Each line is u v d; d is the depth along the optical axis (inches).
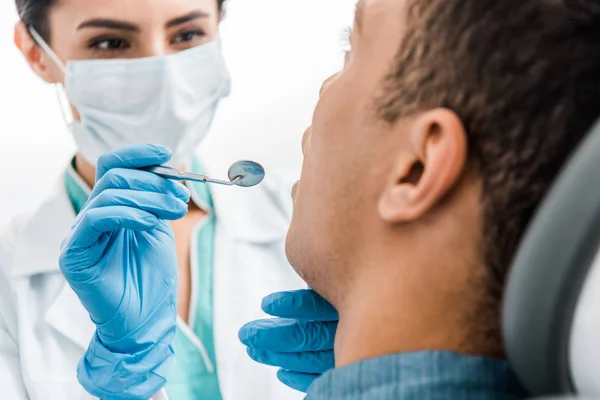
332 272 23.7
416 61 21.8
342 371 21.3
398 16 23.0
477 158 20.1
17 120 74.6
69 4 63.0
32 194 72.7
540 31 19.6
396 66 22.4
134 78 64.6
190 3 65.1
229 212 67.5
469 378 19.6
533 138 19.4
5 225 70.1
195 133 69.4
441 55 21.1
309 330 37.4
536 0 19.8
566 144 19.2
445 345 20.6
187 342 60.8
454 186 20.4
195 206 68.1
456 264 20.4
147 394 42.5
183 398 58.6
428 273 20.8
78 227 37.6
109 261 39.7
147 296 41.5
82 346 59.5
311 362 38.3
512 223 19.6
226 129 75.7
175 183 39.6
